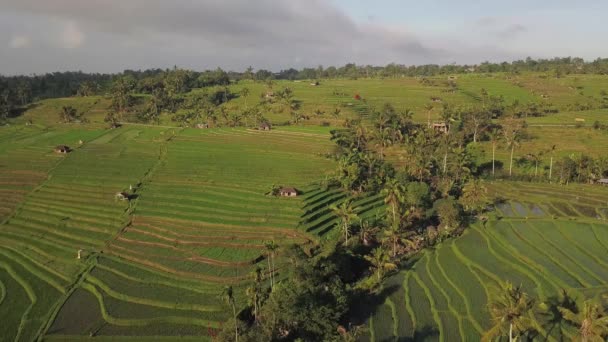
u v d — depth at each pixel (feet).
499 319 168.14
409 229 331.36
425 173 434.30
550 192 424.87
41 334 211.41
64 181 410.72
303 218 320.50
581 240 303.68
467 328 204.54
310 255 261.85
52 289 256.11
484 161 514.68
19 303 241.96
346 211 296.51
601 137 564.71
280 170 430.20
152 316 223.51
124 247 299.38
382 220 334.03
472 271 264.31
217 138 576.61
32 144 541.75
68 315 228.22
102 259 286.25
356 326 210.79
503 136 553.23
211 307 227.40
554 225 337.93
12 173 436.35
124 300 239.91
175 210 345.31
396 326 209.26
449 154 492.95
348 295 229.66
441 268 269.44
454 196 408.87
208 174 419.74
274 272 259.39
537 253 283.79
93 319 223.92
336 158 470.39
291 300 201.26
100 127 647.97
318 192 371.15
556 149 531.09
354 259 278.26
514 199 411.95
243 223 319.47
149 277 261.24
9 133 605.31
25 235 324.39
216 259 276.41
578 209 382.01
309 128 612.70
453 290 241.96
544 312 206.08
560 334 189.37
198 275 258.98
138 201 362.33
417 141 501.56
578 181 462.19
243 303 226.99
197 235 307.78
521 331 181.27
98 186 397.39
